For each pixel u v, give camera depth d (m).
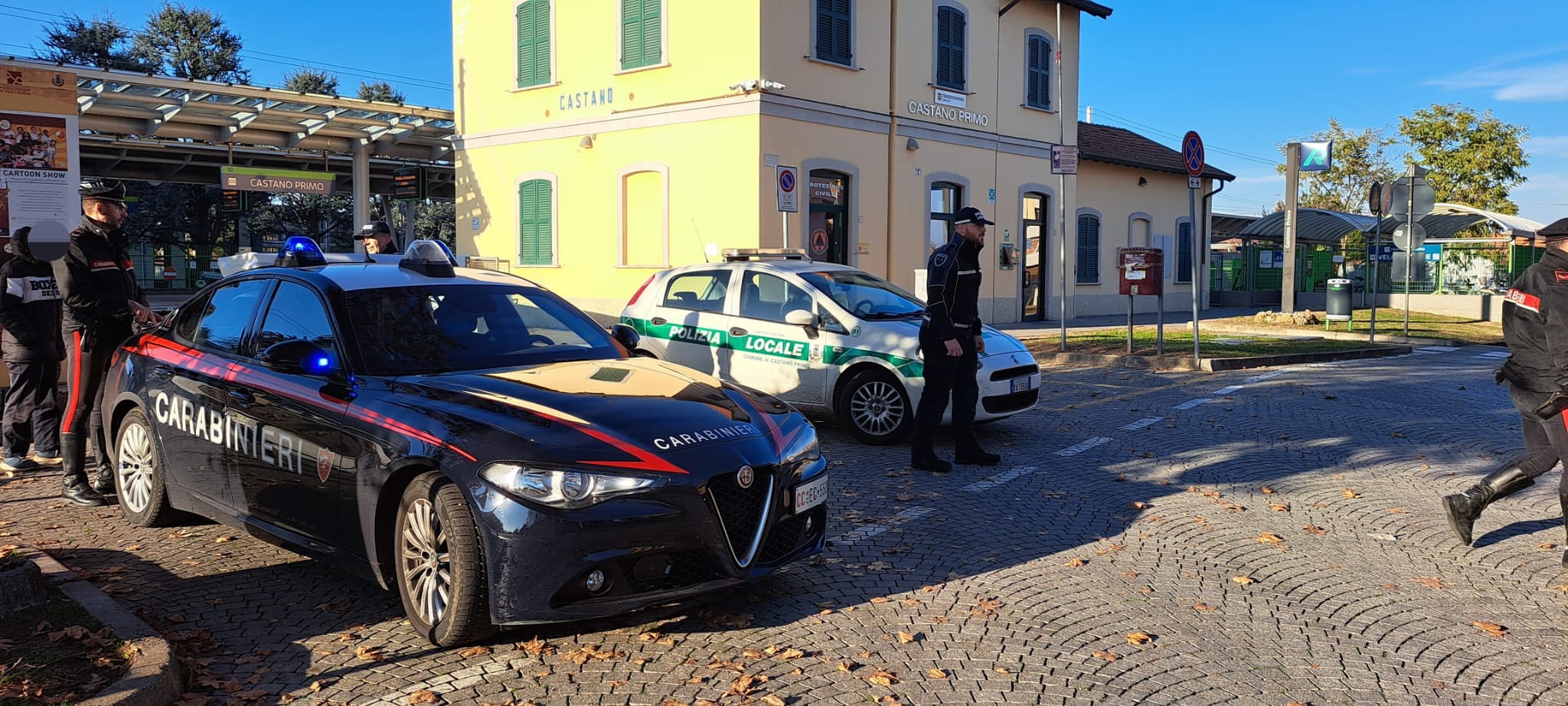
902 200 20.47
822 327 8.66
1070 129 24.72
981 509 6.41
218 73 47.59
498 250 22.70
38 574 4.26
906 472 7.45
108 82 17.69
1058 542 5.71
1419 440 8.70
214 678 3.83
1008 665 4.03
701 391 4.69
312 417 4.57
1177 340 17.02
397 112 21.73
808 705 3.65
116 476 5.98
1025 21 23.06
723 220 18.47
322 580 4.96
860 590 4.89
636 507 3.89
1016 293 23.33
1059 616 4.56
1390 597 4.86
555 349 5.21
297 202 44.00
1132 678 3.91
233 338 5.36
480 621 3.99
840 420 8.63
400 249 29.89
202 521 6.00
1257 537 5.85
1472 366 14.45
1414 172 18.19
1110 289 27.53
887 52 20.03
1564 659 4.13
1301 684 3.88
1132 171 27.97
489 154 22.56
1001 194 22.83
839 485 7.04
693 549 4.02
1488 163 40.44
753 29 17.73
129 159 24.09
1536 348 5.33
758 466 4.21
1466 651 4.21
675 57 18.97
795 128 18.38
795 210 14.12
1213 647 4.23
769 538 4.33
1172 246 29.84
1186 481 7.23
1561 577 5.15
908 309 9.00
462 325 5.12
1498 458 7.97
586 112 20.59
